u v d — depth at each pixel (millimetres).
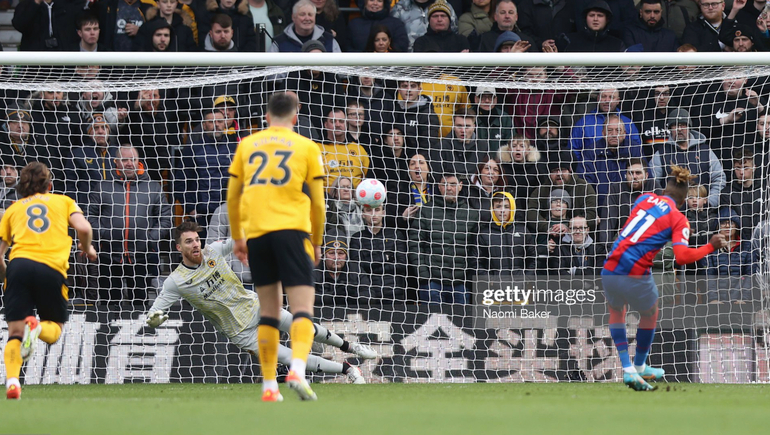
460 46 38281
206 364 30562
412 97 35844
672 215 22562
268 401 16469
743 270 32625
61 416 12820
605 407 15242
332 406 14984
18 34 41125
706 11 39656
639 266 22547
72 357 30094
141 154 34312
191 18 38875
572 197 32938
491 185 33375
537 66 31797
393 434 10117
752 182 33438
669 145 34312
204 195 33875
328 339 27734
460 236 32531
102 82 31234
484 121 35438
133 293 31922
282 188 16156
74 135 33781
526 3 39875
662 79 33875
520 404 16031
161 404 15773
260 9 40062
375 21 39938
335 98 36406
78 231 20906
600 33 38344
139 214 32312
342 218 32562
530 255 32844
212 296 26719
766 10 39656
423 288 32281
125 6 38094
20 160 33625
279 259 16047
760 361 30578
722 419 12672
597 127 34562
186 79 31391
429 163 33844
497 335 31297
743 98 35500
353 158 34125
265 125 35406
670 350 31141
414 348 30922
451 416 12727
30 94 34750
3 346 30359
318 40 38375
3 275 21609
